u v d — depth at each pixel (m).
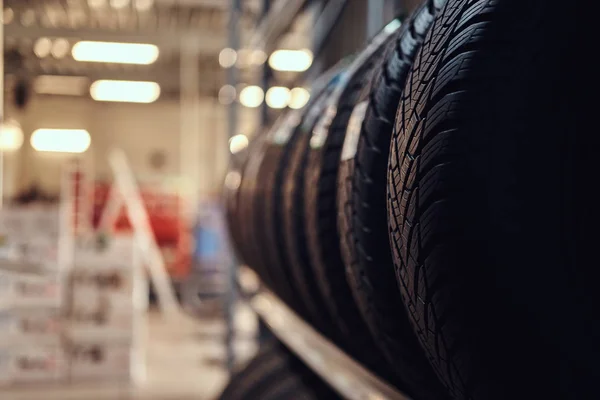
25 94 17.22
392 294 0.90
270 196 1.66
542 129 0.58
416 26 0.94
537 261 0.57
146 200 12.31
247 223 2.07
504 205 0.58
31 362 6.55
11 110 17.17
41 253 6.32
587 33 0.58
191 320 10.05
